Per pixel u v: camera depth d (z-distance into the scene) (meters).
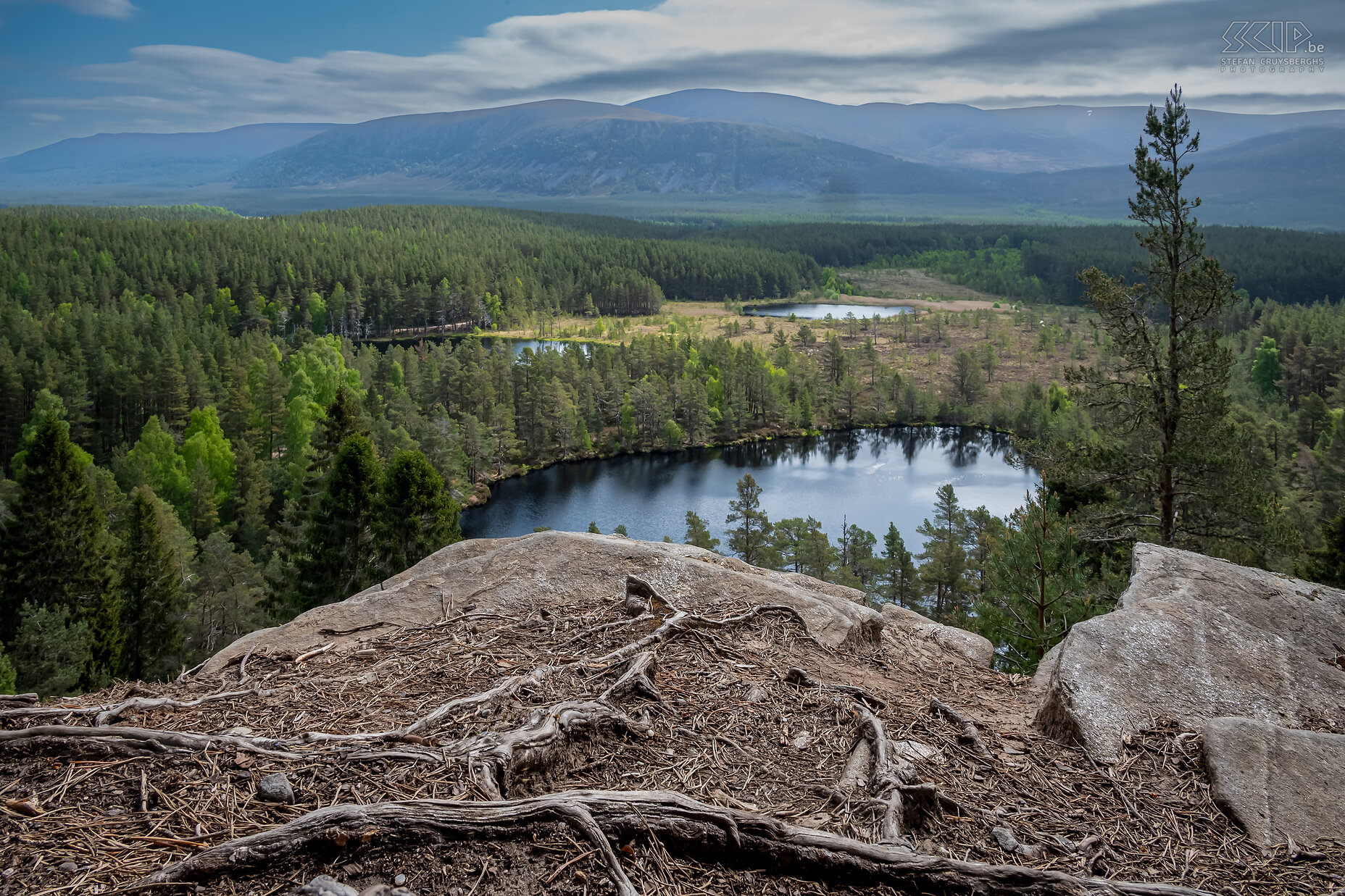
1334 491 58.34
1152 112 17.59
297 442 75.38
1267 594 6.66
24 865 2.97
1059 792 4.23
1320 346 111.06
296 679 4.96
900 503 78.75
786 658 5.66
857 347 155.88
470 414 86.75
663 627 5.70
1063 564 17.55
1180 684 5.21
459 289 180.62
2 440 80.88
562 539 7.72
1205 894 3.31
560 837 3.21
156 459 63.34
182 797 3.43
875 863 3.25
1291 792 4.11
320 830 3.09
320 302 162.00
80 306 132.12
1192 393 18.20
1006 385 124.38
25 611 28.78
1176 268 18.02
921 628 7.47
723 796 3.85
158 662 35.91
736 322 189.25
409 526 27.38
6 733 3.72
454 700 4.45
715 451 103.25
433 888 2.95
